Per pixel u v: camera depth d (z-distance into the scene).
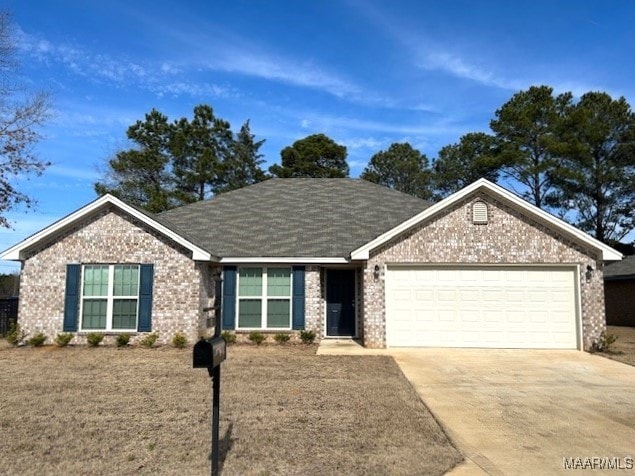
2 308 19.77
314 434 6.77
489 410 8.27
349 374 10.91
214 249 16.69
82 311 15.55
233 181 44.31
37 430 6.86
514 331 15.04
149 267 15.55
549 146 34.84
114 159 39.72
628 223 36.38
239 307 16.55
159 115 41.53
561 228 14.93
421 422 7.40
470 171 42.38
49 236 15.69
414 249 15.18
